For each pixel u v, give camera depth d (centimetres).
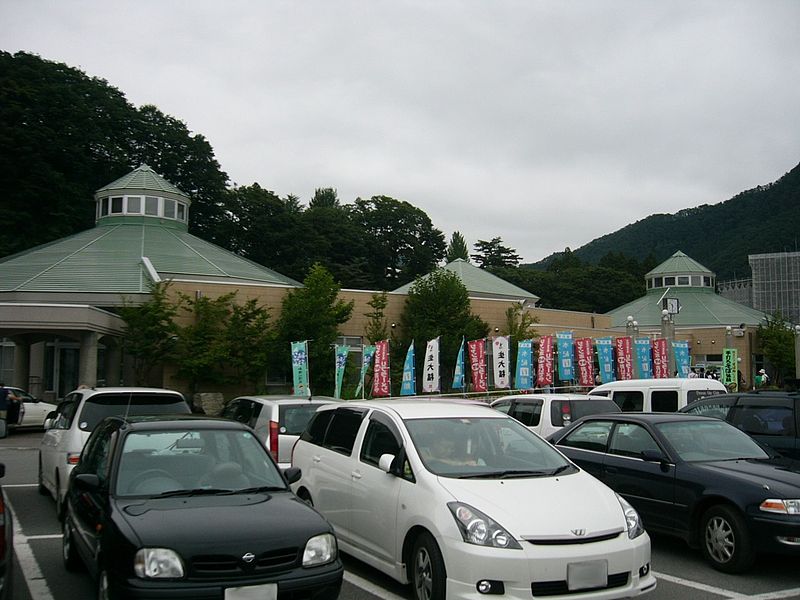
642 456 847
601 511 589
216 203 6406
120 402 1008
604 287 8519
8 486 1304
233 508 566
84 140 5372
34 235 4888
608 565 552
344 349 2642
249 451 668
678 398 1365
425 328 3191
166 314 2711
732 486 756
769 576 743
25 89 5047
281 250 6512
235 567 504
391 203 8050
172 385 2784
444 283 3322
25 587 692
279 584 506
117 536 518
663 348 2866
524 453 696
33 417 2430
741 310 5666
